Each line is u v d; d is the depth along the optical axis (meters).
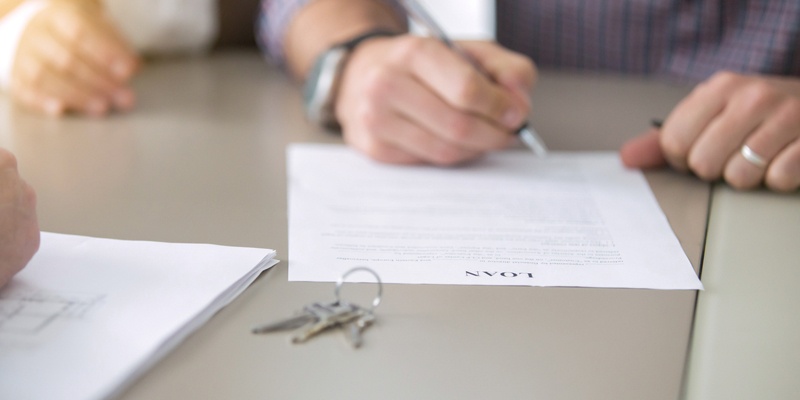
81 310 0.43
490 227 0.60
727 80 0.72
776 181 0.68
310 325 0.44
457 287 0.49
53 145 0.77
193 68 1.10
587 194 0.68
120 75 0.91
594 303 0.48
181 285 0.47
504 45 1.26
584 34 1.20
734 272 0.53
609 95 1.02
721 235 0.59
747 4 1.10
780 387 0.40
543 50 1.24
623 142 0.83
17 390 0.36
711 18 1.12
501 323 0.45
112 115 0.88
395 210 0.63
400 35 0.89
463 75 0.72
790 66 1.08
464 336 0.43
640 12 1.15
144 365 0.39
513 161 0.77
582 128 0.88
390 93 0.73
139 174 0.69
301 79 1.02
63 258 0.50
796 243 0.58
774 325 0.46
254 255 0.51
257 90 1.01
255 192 0.66
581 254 0.55
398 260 0.53
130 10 1.10
